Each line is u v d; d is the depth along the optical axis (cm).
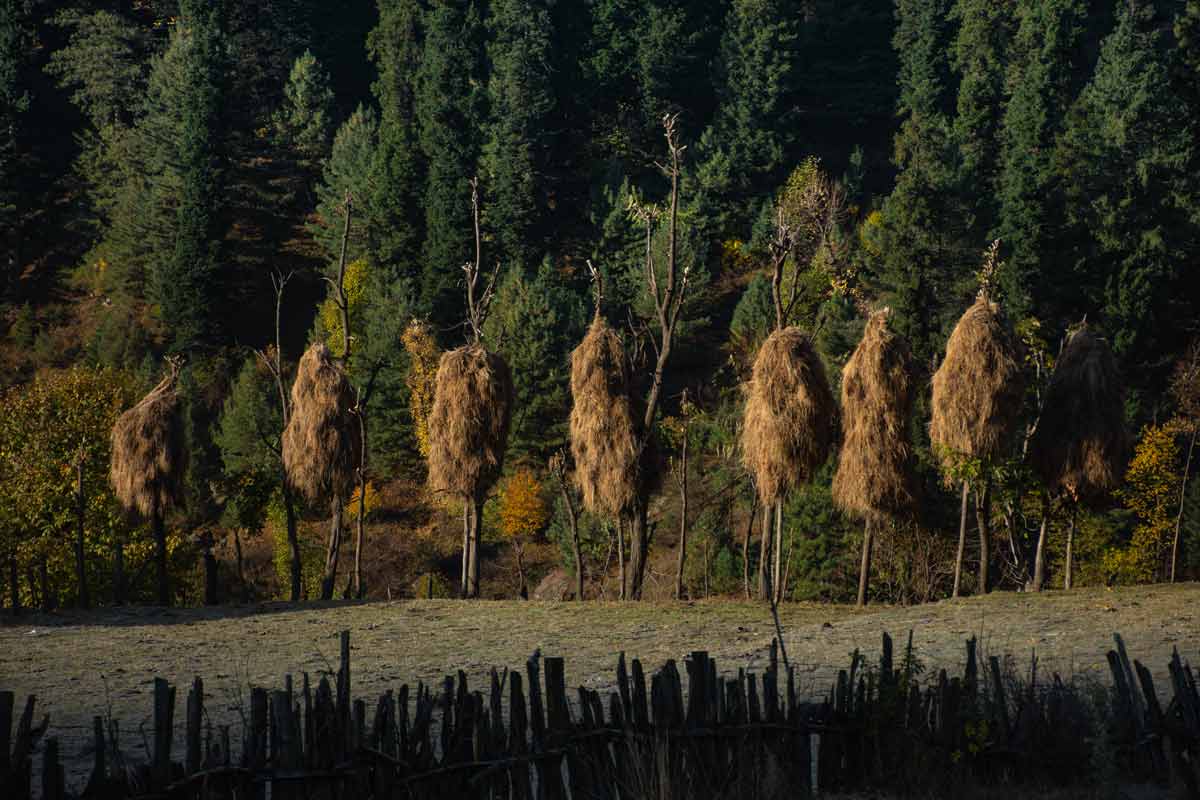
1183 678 1173
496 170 11094
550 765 1059
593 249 10769
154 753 948
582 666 2025
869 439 3127
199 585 6312
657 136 12588
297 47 14862
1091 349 3184
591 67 13062
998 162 10294
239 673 2072
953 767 1152
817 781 1157
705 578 5394
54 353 11225
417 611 2975
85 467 5019
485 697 1705
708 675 1125
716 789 1104
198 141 11425
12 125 12562
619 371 3309
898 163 11262
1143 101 9456
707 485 5600
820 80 13325
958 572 3244
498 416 3441
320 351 3731
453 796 1027
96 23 13688
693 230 9994
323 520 8012
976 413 3083
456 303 10444
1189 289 8350
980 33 12131
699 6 13762
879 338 3138
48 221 12738
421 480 8719
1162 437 5553
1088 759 1152
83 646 2466
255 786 968
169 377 3938
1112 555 5422
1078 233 8550
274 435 8431
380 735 1013
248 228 12469
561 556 7131
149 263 11512
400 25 13512
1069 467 3164
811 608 2847
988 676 1253
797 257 3684
